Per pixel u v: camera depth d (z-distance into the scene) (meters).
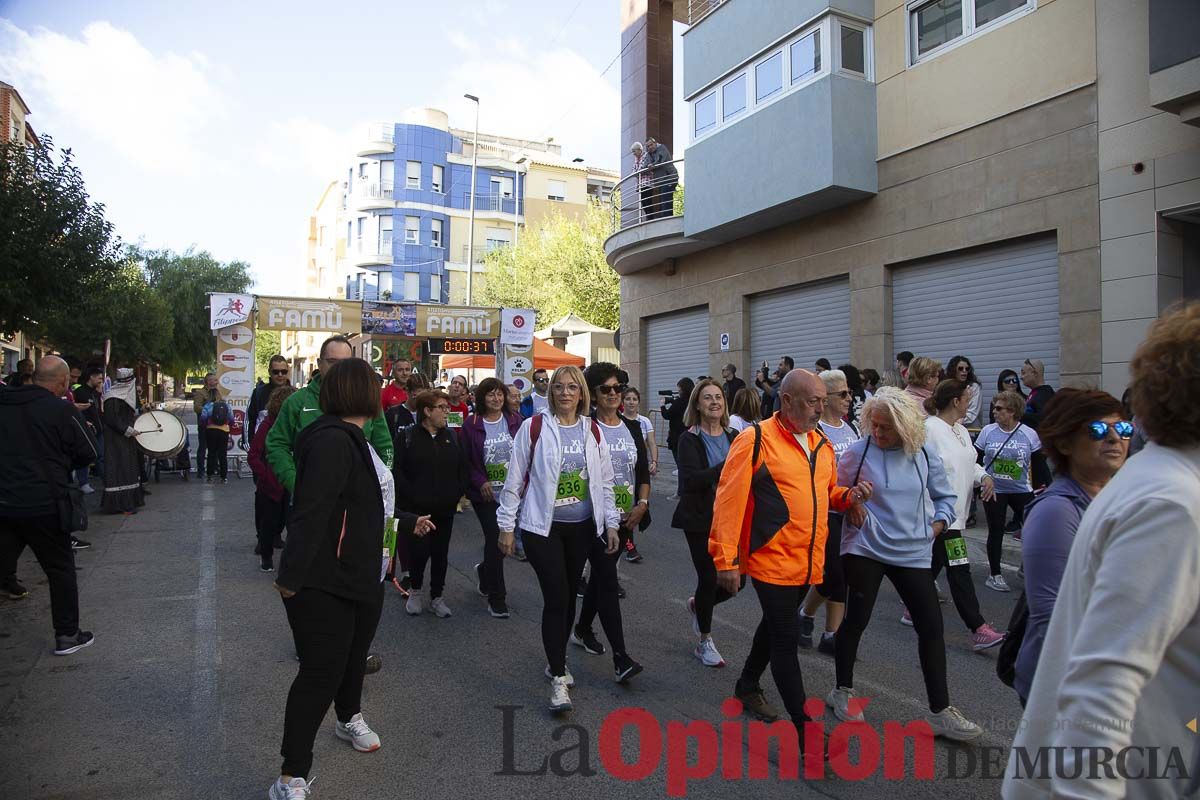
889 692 4.53
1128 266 9.38
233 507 11.26
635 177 18.67
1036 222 10.40
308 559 3.11
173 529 9.53
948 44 11.61
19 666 4.90
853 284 13.15
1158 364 1.53
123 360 30.73
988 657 5.14
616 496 4.75
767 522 3.76
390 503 3.81
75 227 12.66
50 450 4.91
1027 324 10.70
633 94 19.28
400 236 49.31
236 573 7.35
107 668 4.88
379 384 3.51
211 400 15.05
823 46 12.55
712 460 5.11
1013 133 10.71
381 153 49.53
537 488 4.41
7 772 3.54
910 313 12.41
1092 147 9.79
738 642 5.52
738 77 14.40
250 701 4.38
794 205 13.34
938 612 3.90
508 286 37.47
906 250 12.23
